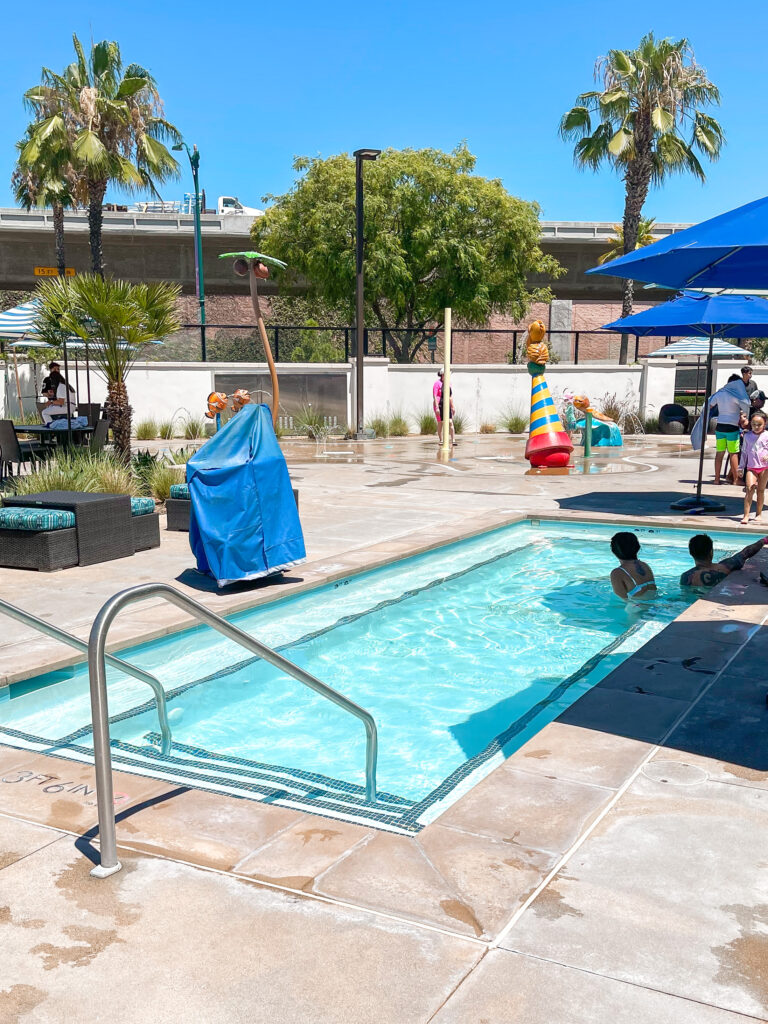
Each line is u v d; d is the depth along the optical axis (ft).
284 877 10.45
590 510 40.78
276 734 17.13
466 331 96.99
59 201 100.07
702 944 9.04
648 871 10.43
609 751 14.05
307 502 43.52
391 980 8.54
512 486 49.80
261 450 26.55
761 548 30.42
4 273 128.77
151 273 134.10
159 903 9.93
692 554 28.45
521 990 8.37
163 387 83.25
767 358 131.34
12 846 11.34
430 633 24.04
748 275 20.77
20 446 46.16
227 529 25.52
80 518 28.86
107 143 89.56
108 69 90.27
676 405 93.76
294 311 133.69
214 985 8.52
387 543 32.89
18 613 14.21
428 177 98.02
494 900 9.85
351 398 89.76
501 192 103.04
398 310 104.88
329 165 99.50
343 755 16.17
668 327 40.27
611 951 8.93
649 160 103.45
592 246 141.79
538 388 55.93
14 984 8.58
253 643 11.77
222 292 140.15
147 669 20.61
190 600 11.10
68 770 14.03
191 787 13.66
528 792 12.58
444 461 63.62
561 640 23.47
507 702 19.19
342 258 97.25
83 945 9.17
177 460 48.98
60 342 52.44
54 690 19.02
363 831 11.65
